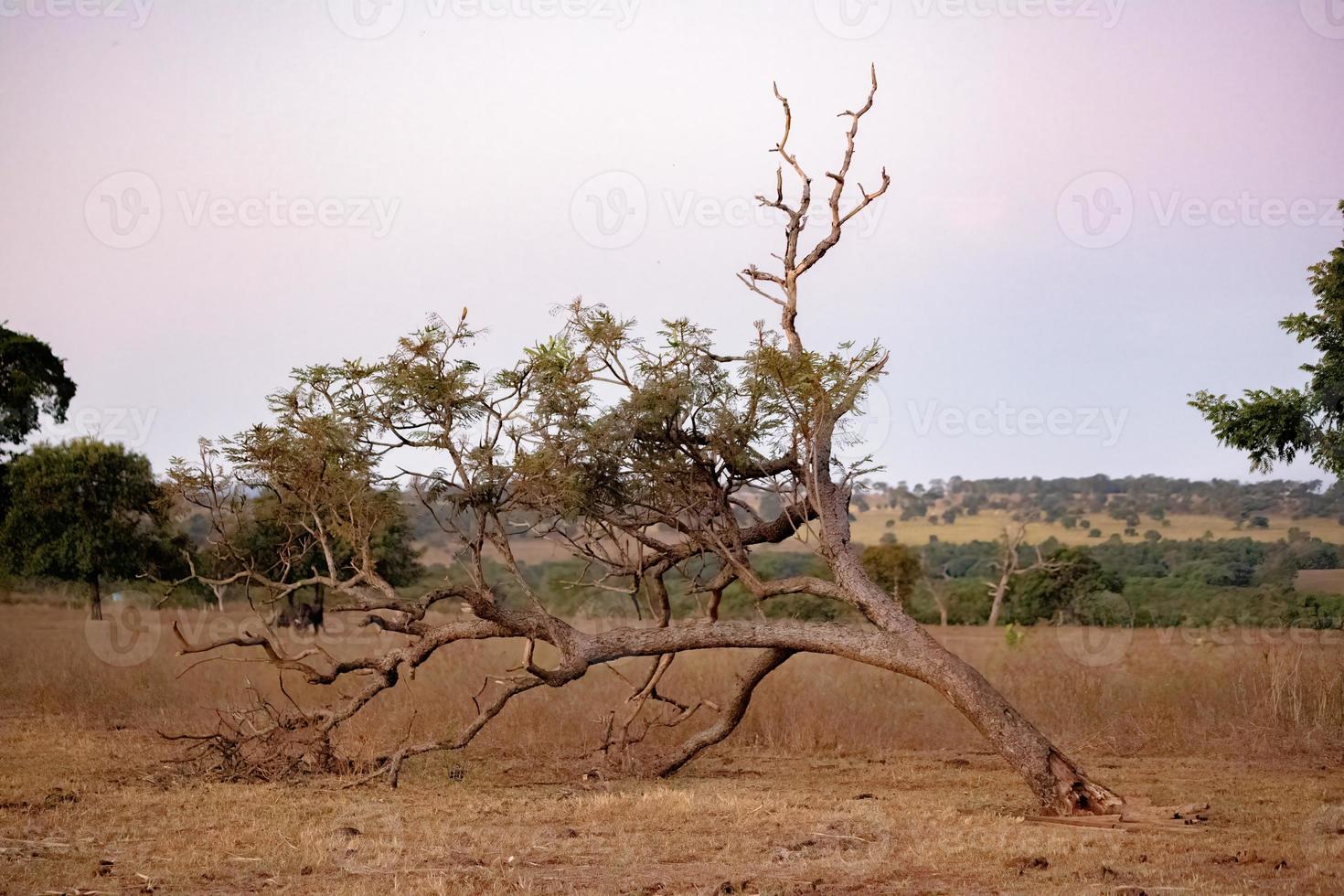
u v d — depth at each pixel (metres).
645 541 11.54
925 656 9.84
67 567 31.45
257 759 11.03
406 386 10.48
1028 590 43.16
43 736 13.09
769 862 7.38
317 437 10.53
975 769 11.84
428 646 10.88
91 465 31.77
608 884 6.77
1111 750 12.73
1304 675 13.98
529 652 10.62
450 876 6.97
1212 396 18.16
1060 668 16.55
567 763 12.07
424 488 10.95
